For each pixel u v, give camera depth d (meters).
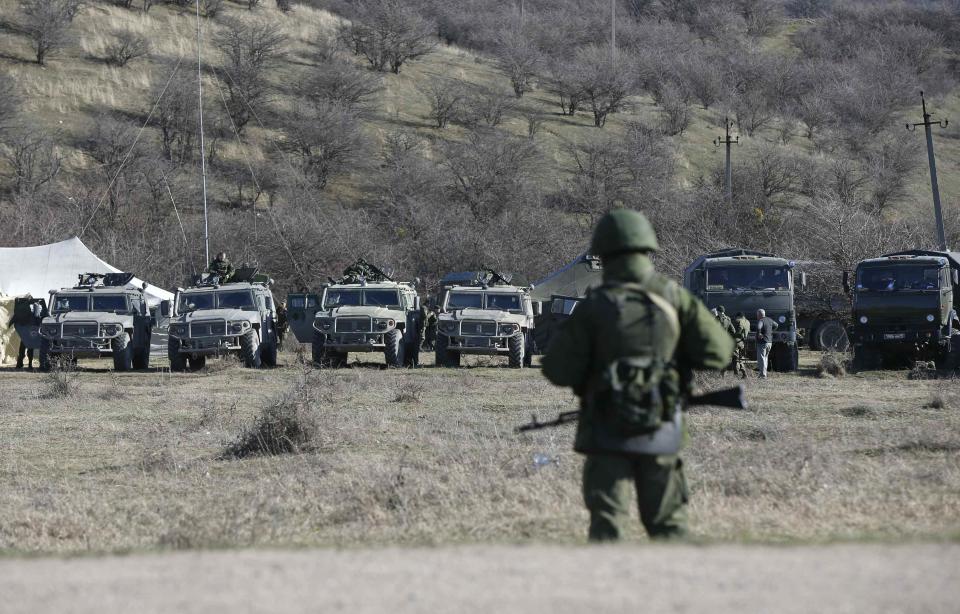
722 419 48.91
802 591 12.48
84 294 100.69
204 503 32.75
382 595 12.83
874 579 12.95
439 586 13.17
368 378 79.25
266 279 104.88
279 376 86.06
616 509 16.84
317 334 95.50
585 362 17.11
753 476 31.38
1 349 106.88
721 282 87.88
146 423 54.09
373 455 41.12
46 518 31.08
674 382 16.84
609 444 16.80
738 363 78.56
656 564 14.00
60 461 42.34
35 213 187.38
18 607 12.84
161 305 110.88
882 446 38.62
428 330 120.25
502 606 12.17
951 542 15.11
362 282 99.88
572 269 113.31
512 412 56.31
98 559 15.98
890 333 83.81
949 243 168.00
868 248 129.75
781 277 87.38
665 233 181.62
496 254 185.75
